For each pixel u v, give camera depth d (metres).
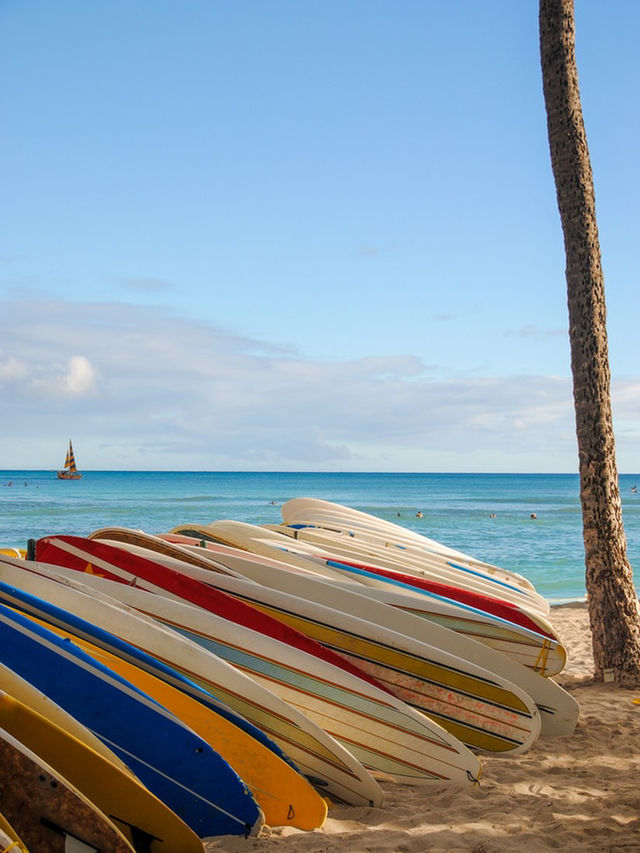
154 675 4.07
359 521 11.61
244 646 4.86
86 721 3.70
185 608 4.97
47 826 2.81
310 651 4.98
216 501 51.66
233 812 3.71
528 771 4.86
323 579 6.27
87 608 4.47
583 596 15.59
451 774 4.63
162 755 3.70
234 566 6.18
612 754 5.25
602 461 7.28
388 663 5.39
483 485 105.75
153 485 87.12
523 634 6.25
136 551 5.63
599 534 7.28
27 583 4.57
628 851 3.46
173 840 3.19
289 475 166.12
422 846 3.58
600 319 7.30
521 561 20.83
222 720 4.00
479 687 5.32
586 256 7.29
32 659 3.74
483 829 3.82
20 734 3.12
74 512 40.09
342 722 4.78
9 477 117.38
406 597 6.32
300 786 3.93
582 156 7.36
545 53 7.46
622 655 7.20
